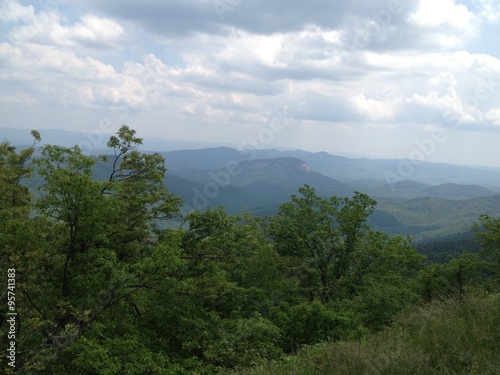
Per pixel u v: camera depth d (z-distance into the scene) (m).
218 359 14.63
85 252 15.16
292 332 16.25
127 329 15.36
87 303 13.94
